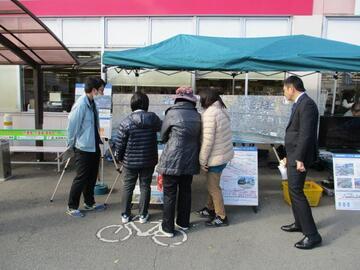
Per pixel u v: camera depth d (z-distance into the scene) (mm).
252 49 5512
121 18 8844
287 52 5344
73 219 4438
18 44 6520
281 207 5012
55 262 3381
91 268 3283
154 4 8664
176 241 3877
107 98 5723
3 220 4387
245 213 4770
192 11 8609
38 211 4699
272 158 8141
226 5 8516
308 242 3721
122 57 5719
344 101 8781
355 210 4844
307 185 5258
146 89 9031
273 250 3691
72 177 6406
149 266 3340
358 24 8492
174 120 3865
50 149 6969
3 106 9453
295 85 3732
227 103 6336
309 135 3584
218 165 4109
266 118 6297
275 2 8422
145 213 4363
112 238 3924
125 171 4266
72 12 8844
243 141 6387
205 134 3973
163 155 3910
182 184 4078
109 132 5762
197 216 4645
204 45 5926
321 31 8461
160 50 5836
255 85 8867
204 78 8930
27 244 3744
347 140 6789
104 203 5000
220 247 3748
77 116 4289
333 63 5152
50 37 6227
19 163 7312
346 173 4867
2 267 3273
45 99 9344
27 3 8875
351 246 3801
